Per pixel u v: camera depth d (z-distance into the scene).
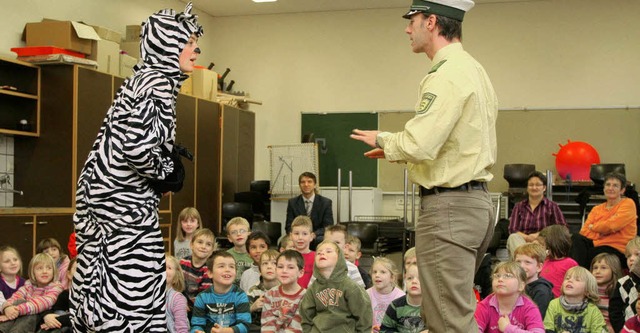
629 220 6.36
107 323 2.46
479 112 2.45
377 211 10.30
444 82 2.43
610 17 10.00
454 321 2.44
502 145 10.27
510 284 3.77
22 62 7.33
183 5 10.65
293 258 4.39
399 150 2.41
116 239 2.46
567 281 4.17
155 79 2.48
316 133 10.95
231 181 10.33
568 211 9.20
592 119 10.01
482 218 2.48
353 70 10.89
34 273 5.03
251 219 9.12
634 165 9.85
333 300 4.10
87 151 7.61
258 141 11.23
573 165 9.40
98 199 2.46
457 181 2.45
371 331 4.13
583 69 10.07
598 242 6.46
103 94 7.80
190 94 9.67
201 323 4.49
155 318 2.53
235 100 10.45
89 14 8.78
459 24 2.60
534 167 9.25
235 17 11.35
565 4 10.14
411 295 4.10
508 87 10.29
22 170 7.57
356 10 10.91
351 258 5.32
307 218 5.42
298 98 11.09
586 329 4.14
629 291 4.25
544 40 10.20
